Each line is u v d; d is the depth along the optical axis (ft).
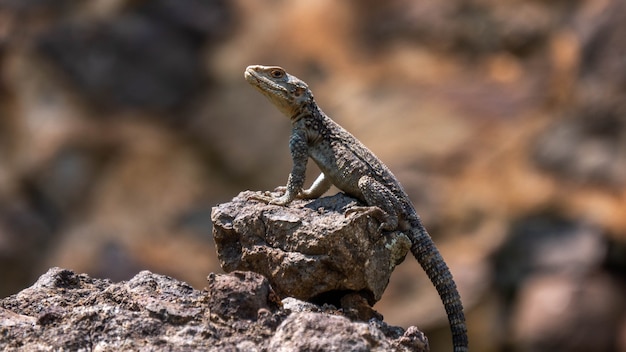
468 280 164.14
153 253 187.62
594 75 181.27
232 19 213.66
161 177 198.49
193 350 47.85
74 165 200.34
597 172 172.65
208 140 200.23
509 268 166.30
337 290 56.08
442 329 159.22
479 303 162.61
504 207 172.04
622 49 179.42
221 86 205.98
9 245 190.39
